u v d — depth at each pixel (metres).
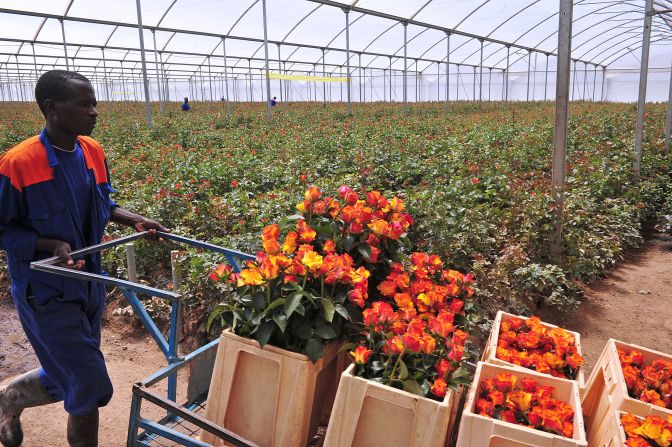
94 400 2.25
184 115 24.70
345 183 6.61
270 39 25.17
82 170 2.36
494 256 4.97
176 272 4.19
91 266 2.41
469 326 3.34
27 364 3.87
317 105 36.22
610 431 1.98
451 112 26.91
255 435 2.07
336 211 2.45
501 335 2.53
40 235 2.21
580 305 4.76
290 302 1.94
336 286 2.15
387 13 22.11
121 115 24.42
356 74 48.56
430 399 1.73
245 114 24.14
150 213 5.80
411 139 11.01
